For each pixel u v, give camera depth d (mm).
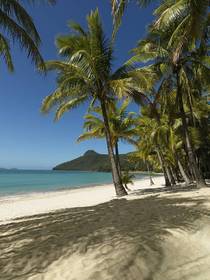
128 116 19234
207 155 29188
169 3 11898
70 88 14641
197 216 6391
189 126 23281
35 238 5555
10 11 9344
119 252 4168
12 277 3783
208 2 8797
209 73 14000
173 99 18953
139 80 14688
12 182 49938
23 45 9844
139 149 28797
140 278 3512
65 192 26625
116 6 8438
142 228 5469
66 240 5105
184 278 3555
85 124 18828
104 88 15195
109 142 15758
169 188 19016
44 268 3986
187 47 13734
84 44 15008
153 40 14570
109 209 8867
